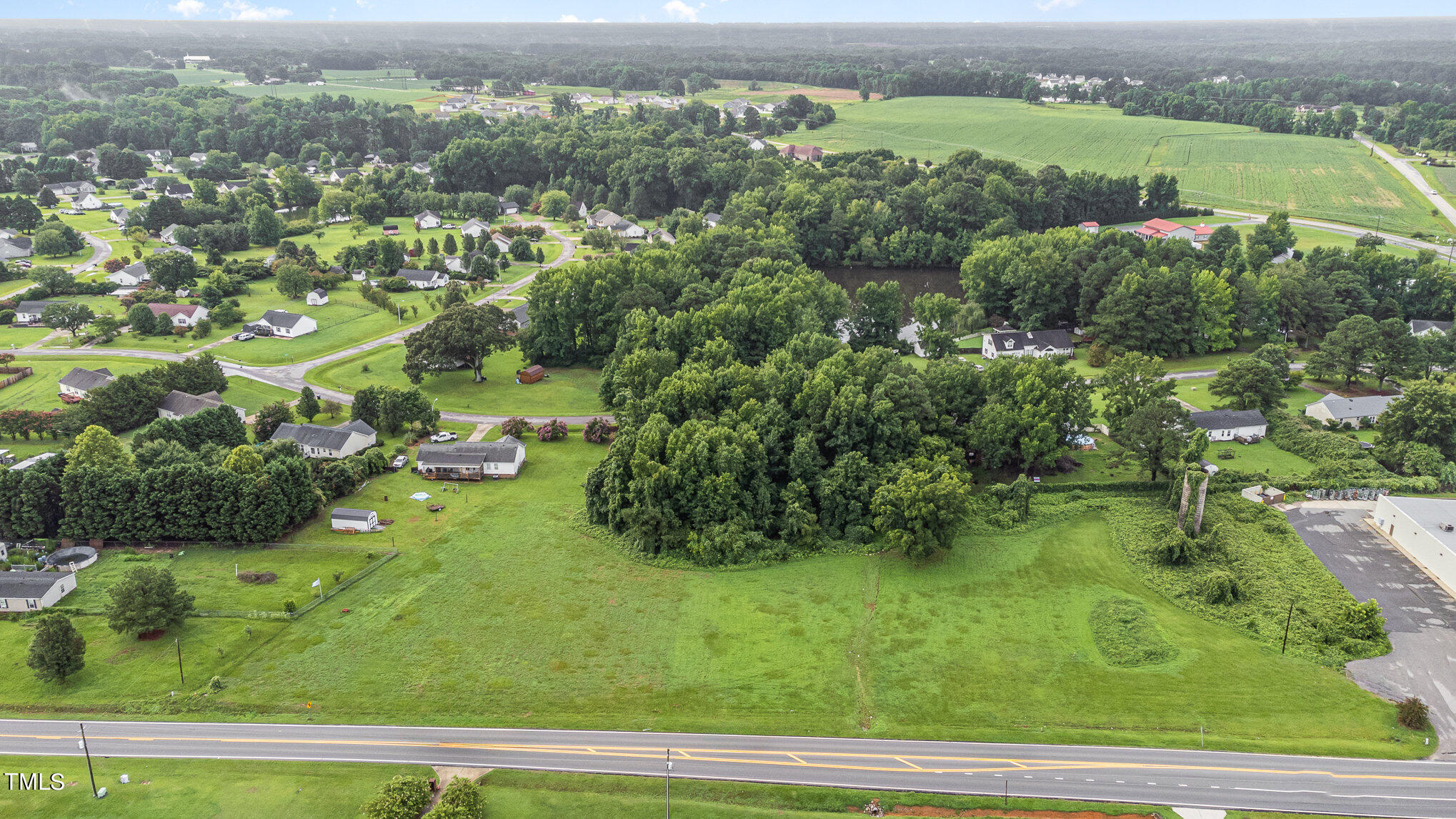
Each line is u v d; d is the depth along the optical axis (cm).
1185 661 9412
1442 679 9050
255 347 19800
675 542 11581
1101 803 7594
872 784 7844
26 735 8350
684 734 8462
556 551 11681
